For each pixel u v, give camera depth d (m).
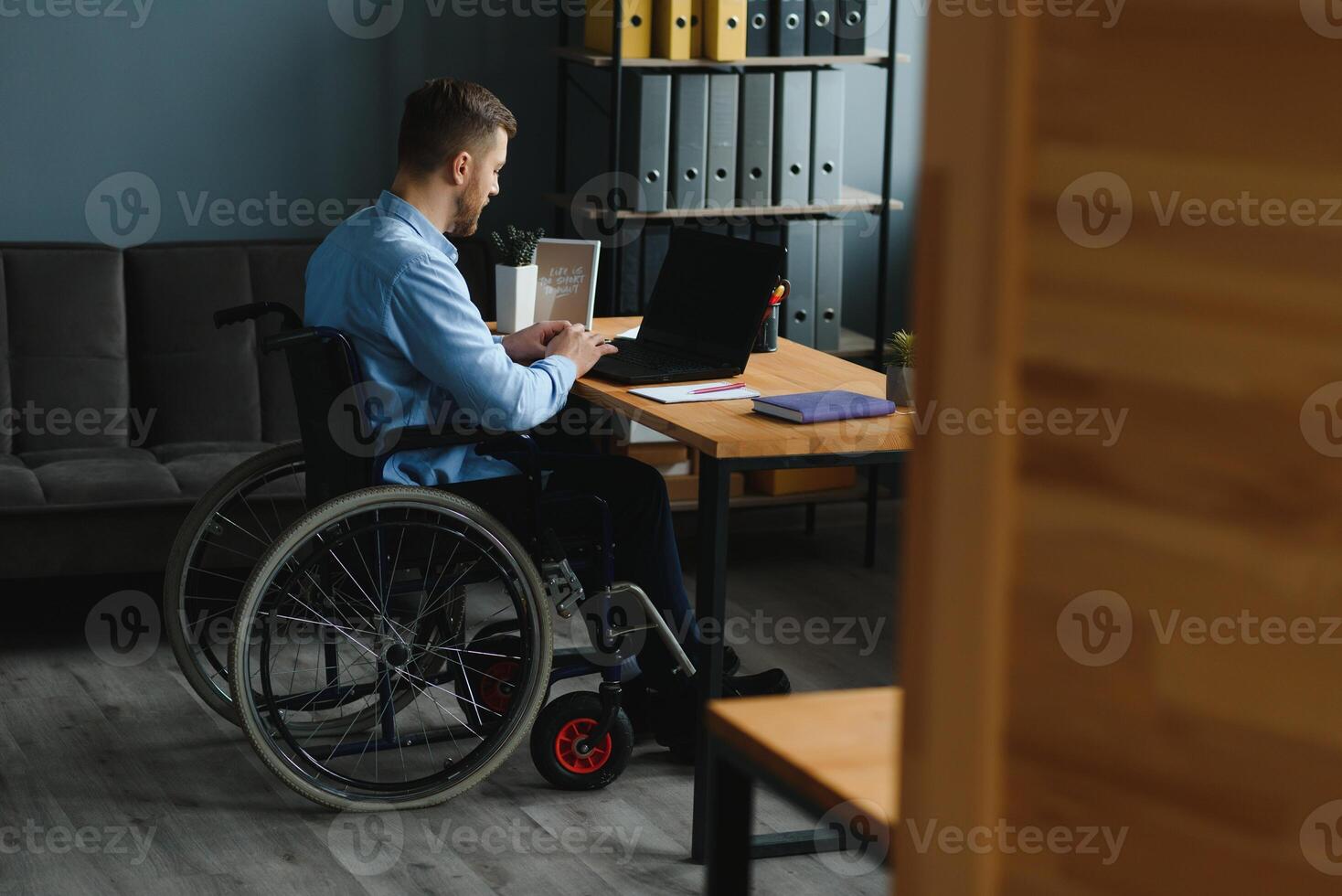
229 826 3.48
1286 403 0.88
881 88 5.99
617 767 3.75
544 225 5.85
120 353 5.06
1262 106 0.87
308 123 5.50
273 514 4.52
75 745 3.88
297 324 3.70
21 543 4.31
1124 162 0.93
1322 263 0.86
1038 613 1.01
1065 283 0.96
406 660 3.62
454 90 3.63
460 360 3.46
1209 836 0.95
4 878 3.19
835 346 5.59
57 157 5.24
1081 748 1.00
